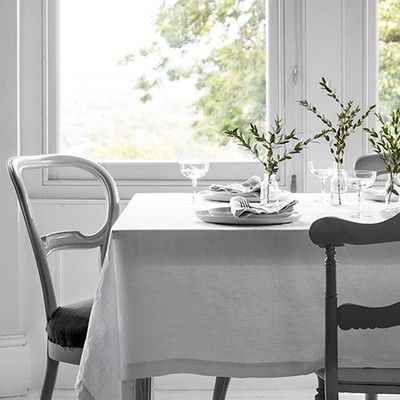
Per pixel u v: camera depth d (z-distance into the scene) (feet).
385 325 7.20
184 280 7.97
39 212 14.19
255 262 7.95
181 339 8.04
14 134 13.67
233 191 10.87
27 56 14.12
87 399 7.86
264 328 8.01
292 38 14.32
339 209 9.92
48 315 9.75
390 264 7.97
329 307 7.19
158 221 8.57
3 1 13.58
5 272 13.73
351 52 14.17
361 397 13.44
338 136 10.25
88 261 14.24
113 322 7.79
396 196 9.59
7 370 13.75
